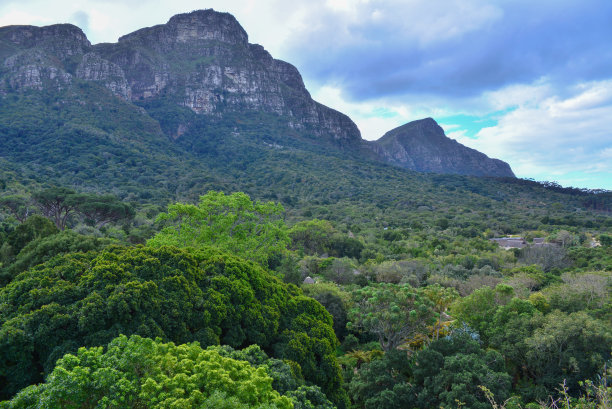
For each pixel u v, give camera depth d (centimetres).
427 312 2438
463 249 6838
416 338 2762
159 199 10175
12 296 1395
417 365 2062
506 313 2478
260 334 1672
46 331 1227
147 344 1059
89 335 1259
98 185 10881
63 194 4925
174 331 1432
